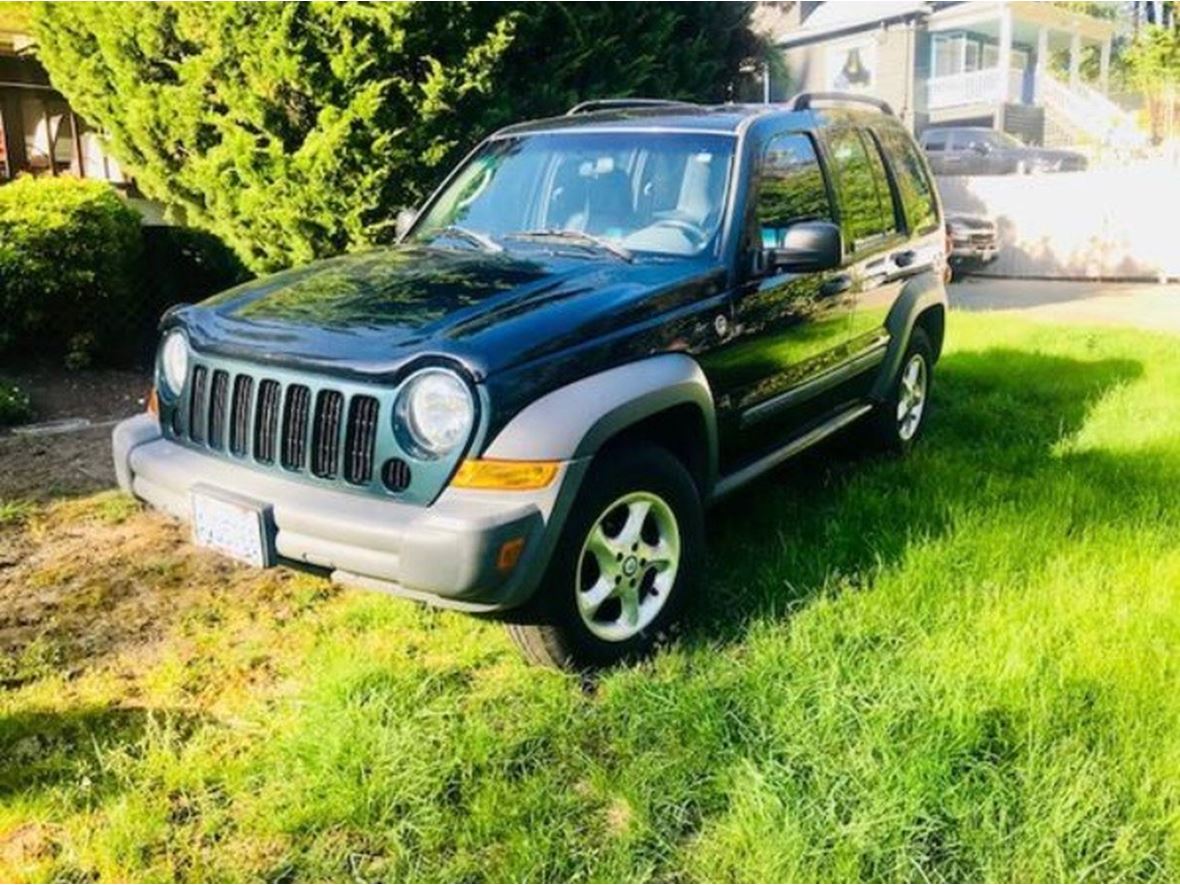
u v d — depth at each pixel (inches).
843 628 130.3
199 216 327.6
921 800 96.7
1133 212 628.4
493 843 95.5
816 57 1147.9
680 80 344.8
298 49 260.7
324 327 121.6
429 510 109.2
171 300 337.7
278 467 120.3
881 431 209.6
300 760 105.4
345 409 113.5
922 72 1090.7
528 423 110.7
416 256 150.3
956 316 418.0
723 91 377.1
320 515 112.7
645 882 90.0
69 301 298.0
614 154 163.3
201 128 301.0
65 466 217.5
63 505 191.2
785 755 105.7
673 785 101.7
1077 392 267.9
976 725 106.7
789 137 168.6
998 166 847.1
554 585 116.6
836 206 179.6
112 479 207.9
